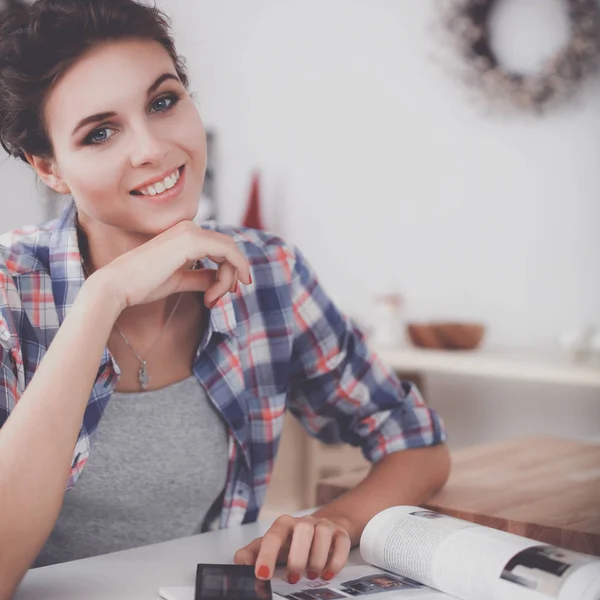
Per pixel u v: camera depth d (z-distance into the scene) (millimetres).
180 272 997
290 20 3104
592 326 2316
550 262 2615
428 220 2859
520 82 2643
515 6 2639
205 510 1179
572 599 657
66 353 854
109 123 942
